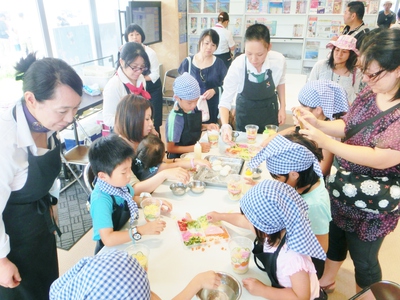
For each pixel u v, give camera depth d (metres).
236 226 1.30
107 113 2.28
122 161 1.20
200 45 2.96
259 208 0.93
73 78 1.00
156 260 1.12
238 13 5.34
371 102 1.30
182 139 2.15
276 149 1.12
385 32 1.08
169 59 5.27
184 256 1.14
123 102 1.67
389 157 1.16
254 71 2.32
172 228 1.29
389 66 1.06
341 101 1.72
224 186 1.60
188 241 1.19
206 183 1.61
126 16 4.04
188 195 1.54
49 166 1.16
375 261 1.44
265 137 2.15
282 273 0.96
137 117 1.65
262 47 2.11
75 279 0.72
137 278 0.72
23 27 3.11
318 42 5.28
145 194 1.48
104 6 4.32
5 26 2.90
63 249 2.26
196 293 0.97
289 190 0.97
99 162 1.20
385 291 0.96
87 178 1.53
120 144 1.23
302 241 0.92
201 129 2.29
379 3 4.80
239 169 1.76
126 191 1.31
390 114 1.20
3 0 2.85
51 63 0.98
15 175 1.08
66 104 1.00
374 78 1.12
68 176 3.15
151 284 1.01
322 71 2.67
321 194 1.21
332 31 5.13
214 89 2.95
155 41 4.77
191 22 5.54
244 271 1.07
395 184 1.27
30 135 1.06
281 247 0.97
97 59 3.94
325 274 1.81
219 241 1.21
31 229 1.22
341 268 2.09
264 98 2.42
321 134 1.26
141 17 4.27
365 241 1.41
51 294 0.77
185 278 1.04
